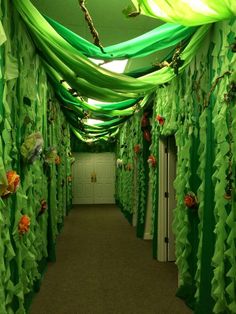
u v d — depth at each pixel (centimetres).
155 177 490
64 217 805
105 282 384
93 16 303
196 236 303
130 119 739
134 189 716
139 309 311
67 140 843
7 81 208
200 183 290
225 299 233
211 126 259
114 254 508
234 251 224
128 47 264
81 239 614
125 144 833
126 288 365
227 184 227
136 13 196
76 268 436
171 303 324
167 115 393
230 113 228
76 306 317
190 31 262
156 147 484
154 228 488
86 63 268
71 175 1101
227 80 232
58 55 267
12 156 222
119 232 680
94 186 1207
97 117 629
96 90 326
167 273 418
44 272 411
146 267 443
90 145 1202
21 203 241
